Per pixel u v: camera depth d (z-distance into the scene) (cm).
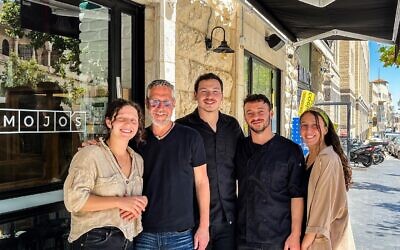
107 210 242
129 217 248
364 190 1144
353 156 1867
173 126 288
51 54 352
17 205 316
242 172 318
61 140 356
